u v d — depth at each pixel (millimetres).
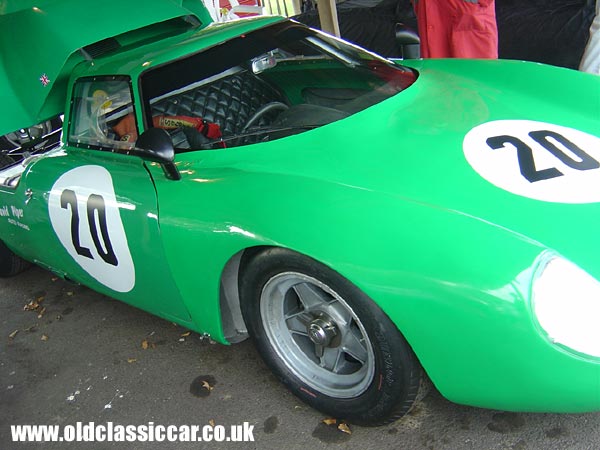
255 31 2865
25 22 2781
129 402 2477
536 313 1479
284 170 2080
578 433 1858
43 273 3861
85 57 2842
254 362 2543
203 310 2248
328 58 2840
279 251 1858
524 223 1667
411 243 1623
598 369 1481
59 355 2922
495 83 2611
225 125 2621
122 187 2396
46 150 3424
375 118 2342
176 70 2607
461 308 1538
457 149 2035
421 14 4078
